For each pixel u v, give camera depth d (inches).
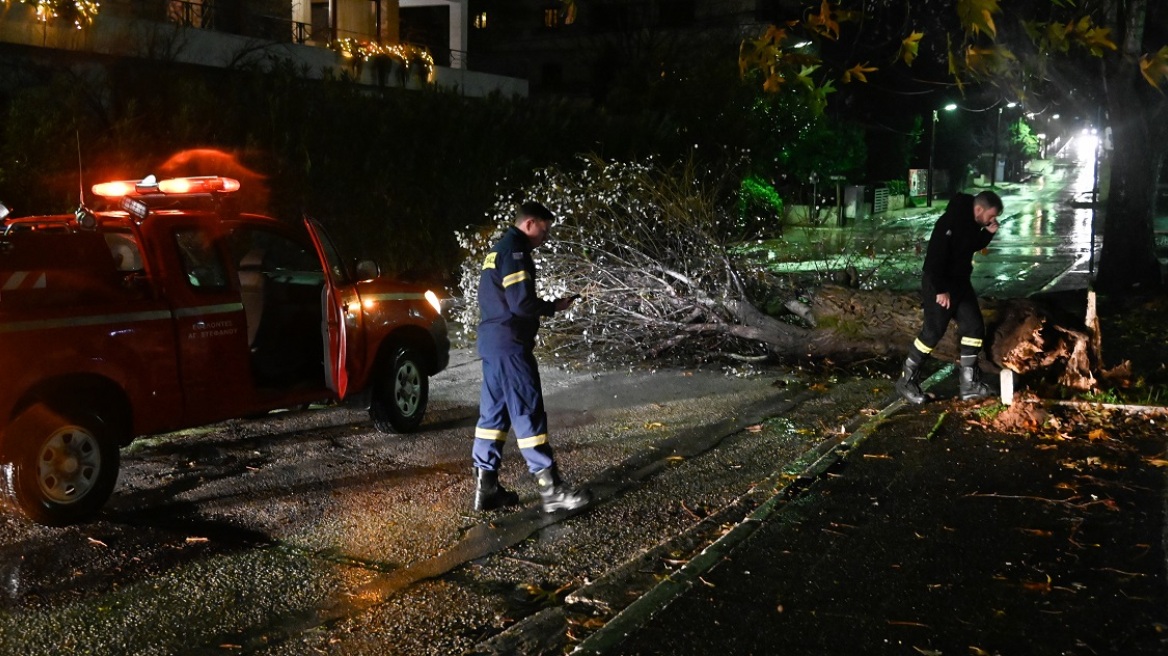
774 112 1053.8
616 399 347.9
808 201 1323.8
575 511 231.1
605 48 1362.0
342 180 604.4
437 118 662.5
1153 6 633.6
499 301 221.5
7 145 450.3
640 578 187.5
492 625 171.9
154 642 166.1
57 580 191.6
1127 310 505.7
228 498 241.3
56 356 214.5
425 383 310.7
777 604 169.9
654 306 396.5
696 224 409.4
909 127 1797.5
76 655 161.3
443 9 1392.7
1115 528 203.8
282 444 290.7
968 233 307.7
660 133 892.6
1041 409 292.0
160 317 236.2
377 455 279.6
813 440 291.6
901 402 322.3
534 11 1674.5
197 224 252.2
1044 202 1788.9
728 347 413.1
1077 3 483.8
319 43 902.4
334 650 163.0
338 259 286.0
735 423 313.0
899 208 1622.8
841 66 206.2
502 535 216.1
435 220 655.8
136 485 251.4
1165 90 554.9
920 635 157.9
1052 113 805.2
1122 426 284.4
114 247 261.1
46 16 522.9
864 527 206.5
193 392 244.7
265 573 195.5
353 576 194.2
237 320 255.6
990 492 228.1
